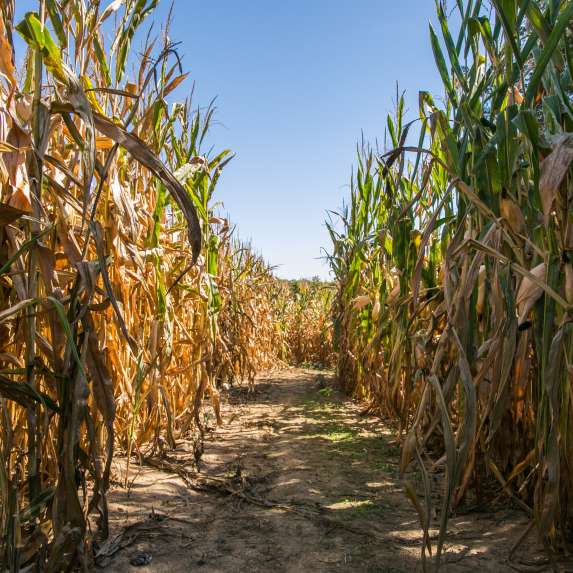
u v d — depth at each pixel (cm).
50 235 188
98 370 178
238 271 728
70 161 221
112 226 233
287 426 479
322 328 1087
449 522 248
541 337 188
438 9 228
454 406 335
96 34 249
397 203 371
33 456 169
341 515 259
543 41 170
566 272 174
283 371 1012
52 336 171
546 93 202
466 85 225
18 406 201
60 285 193
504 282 188
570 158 140
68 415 168
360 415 527
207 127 397
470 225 229
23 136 166
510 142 185
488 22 213
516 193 207
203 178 381
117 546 214
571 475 194
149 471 320
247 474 329
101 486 191
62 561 173
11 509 158
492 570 199
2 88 178
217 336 426
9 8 179
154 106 270
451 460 166
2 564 165
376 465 346
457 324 190
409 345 344
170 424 348
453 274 221
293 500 280
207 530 240
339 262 693
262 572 200
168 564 205
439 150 317
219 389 680
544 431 190
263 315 963
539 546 218
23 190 163
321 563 208
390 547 222
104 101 274
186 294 387
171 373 338
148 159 156
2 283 174
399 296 346
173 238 393
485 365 193
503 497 269
